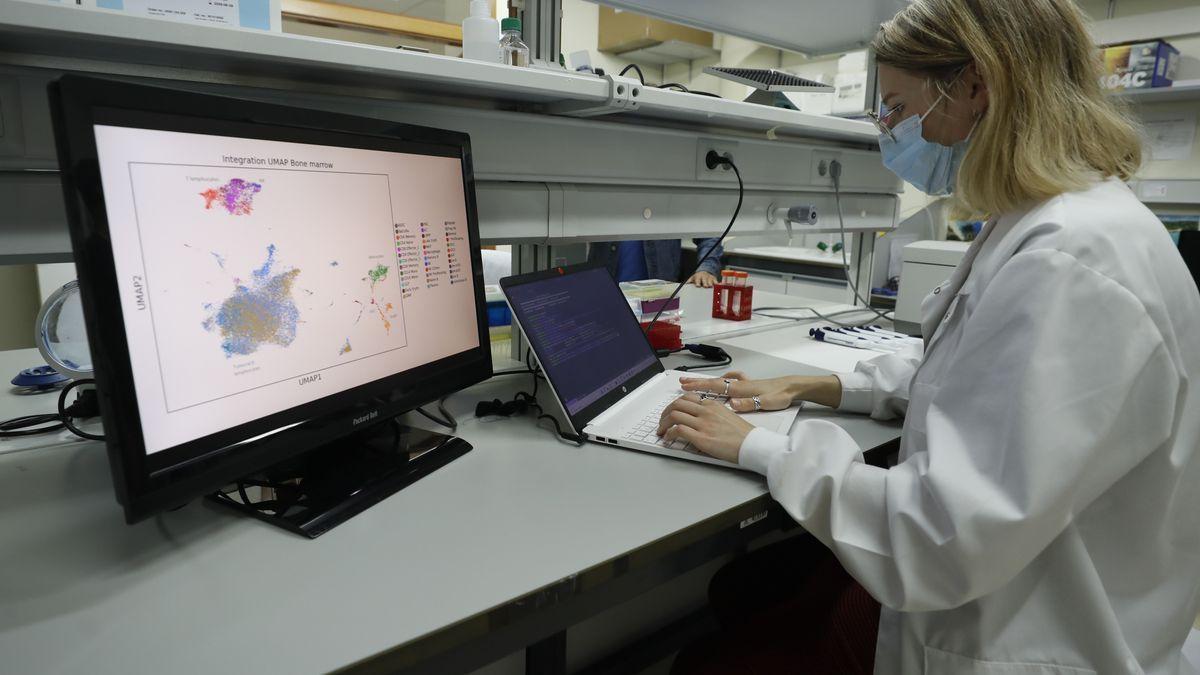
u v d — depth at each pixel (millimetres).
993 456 638
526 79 1019
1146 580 747
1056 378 613
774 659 966
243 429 671
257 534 687
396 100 1079
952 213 904
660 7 1547
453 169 974
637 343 1244
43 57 820
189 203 617
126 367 557
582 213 1344
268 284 698
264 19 871
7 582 592
